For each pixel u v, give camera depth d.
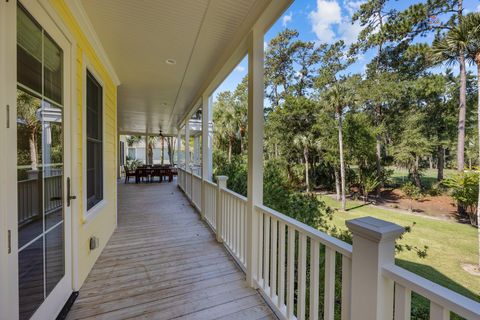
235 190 4.11
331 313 1.29
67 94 1.87
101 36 2.55
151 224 4.11
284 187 2.99
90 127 2.60
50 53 1.64
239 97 13.54
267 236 2.01
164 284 2.19
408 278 0.87
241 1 1.97
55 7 1.68
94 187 2.75
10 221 1.16
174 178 12.16
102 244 2.94
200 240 3.34
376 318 0.95
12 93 1.17
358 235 1.03
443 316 0.76
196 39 2.63
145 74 3.75
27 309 1.36
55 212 1.71
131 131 13.16
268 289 2.00
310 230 1.46
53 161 1.68
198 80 4.06
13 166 1.18
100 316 1.74
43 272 1.53
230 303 1.93
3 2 1.11
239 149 10.76
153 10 2.10
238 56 2.67
